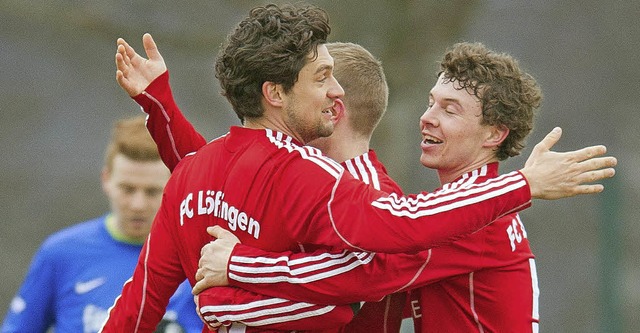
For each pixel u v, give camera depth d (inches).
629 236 1828.2
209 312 442.3
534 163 429.4
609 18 1978.3
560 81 1996.8
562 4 1964.8
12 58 2175.2
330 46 496.7
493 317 458.6
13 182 2175.2
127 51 490.3
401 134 1503.4
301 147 438.6
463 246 447.8
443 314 462.0
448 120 464.8
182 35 1457.9
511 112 463.5
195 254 456.4
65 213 2162.9
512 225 466.9
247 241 439.2
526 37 1968.5
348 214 420.5
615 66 1993.1
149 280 467.2
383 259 437.1
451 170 473.7
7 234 2123.5
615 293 1337.4
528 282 469.4
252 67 440.8
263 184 433.4
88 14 1432.1
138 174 669.3
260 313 434.0
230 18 1498.5
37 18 1448.1
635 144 1988.2
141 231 682.2
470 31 1739.7
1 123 2198.6
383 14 1395.2
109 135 2213.3
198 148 507.8
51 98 2212.1
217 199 445.1
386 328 478.6
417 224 416.5
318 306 431.5
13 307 693.9
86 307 678.5
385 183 466.9
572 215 1862.7
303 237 431.2
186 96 1887.3
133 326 469.7
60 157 2204.7
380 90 486.9
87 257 684.7
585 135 1998.0
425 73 1429.6
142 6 1483.8
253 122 454.0
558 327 1788.9
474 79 461.7
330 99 449.1
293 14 443.2
